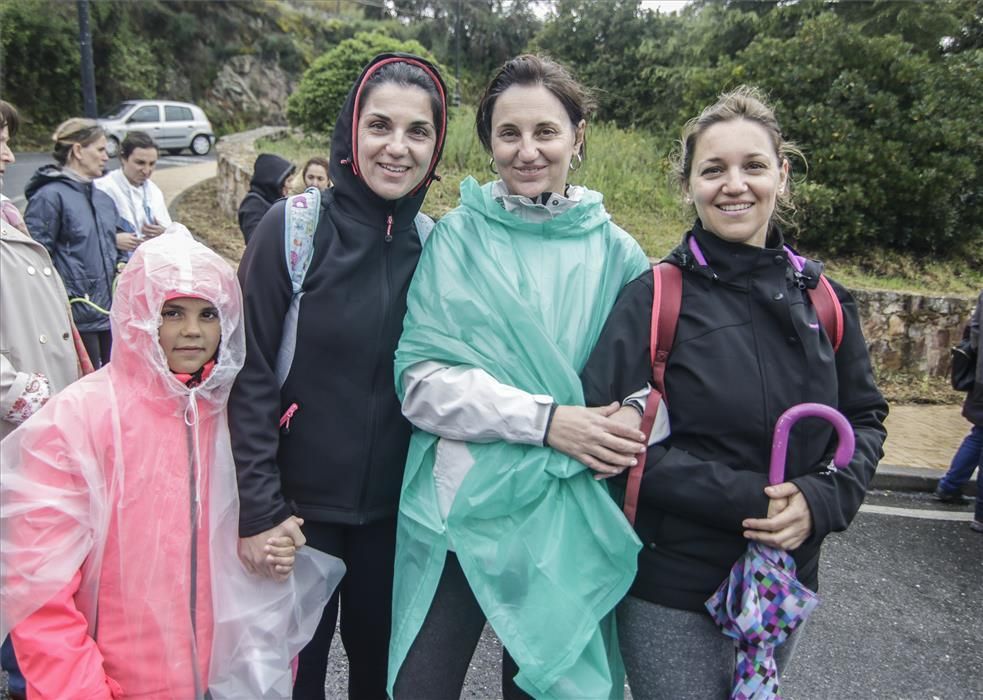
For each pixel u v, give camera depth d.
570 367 1.68
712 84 8.87
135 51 25.23
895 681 2.82
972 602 3.43
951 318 6.88
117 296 1.67
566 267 1.82
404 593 1.80
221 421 1.77
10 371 2.04
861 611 3.31
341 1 34.50
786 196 1.89
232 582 1.74
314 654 2.04
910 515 4.46
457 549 1.70
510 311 1.71
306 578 1.87
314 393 1.83
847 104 7.88
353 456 1.86
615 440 1.60
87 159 4.22
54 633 1.52
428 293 1.79
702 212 1.69
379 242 1.88
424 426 1.76
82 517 1.59
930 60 8.55
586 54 13.51
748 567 1.59
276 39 28.73
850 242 8.04
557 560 1.65
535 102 1.81
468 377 1.69
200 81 27.33
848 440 1.56
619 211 8.73
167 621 1.65
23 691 1.89
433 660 1.79
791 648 1.70
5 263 2.19
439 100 1.89
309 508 1.87
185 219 10.26
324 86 11.70
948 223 7.90
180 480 1.68
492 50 25.17
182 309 1.68
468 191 1.91
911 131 7.68
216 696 1.72
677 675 1.66
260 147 11.47
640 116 12.60
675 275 1.71
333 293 1.81
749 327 1.64
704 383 1.61
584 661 1.66
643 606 1.70
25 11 21.91
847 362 1.73
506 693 1.97
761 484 1.58
